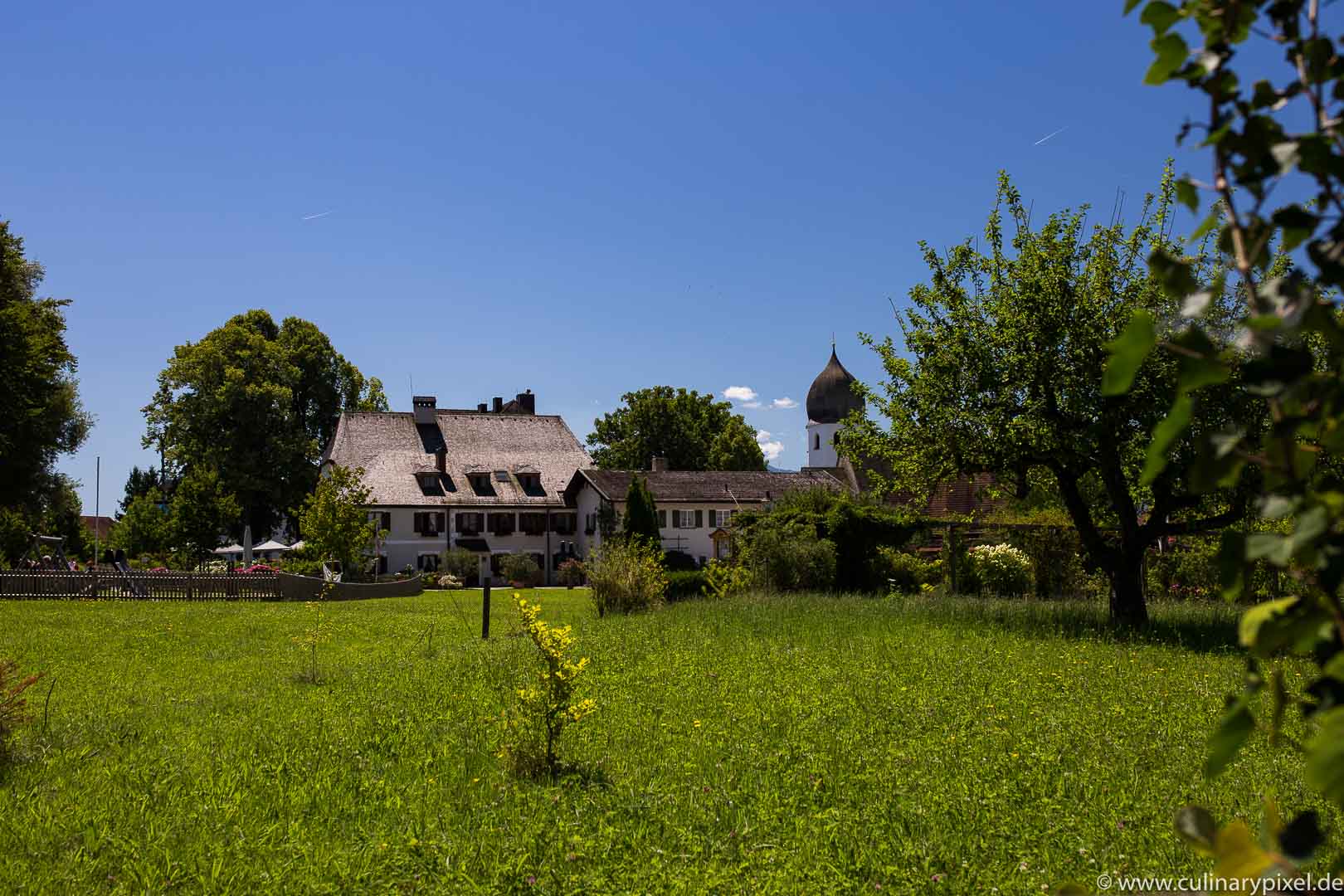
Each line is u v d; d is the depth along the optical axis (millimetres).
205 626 26328
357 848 6551
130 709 12531
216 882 5969
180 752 9609
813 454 90812
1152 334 1357
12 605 36312
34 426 39000
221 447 64250
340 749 9477
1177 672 13367
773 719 10273
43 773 8836
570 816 7152
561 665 8727
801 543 30438
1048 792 7316
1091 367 19578
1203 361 1385
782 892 5465
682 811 7172
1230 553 1481
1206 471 1463
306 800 7703
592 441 86125
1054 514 29125
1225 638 17422
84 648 20609
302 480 67125
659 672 13867
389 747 9602
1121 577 20250
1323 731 1273
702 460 83188
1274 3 1533
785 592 29500
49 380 38719
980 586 29797
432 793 7895
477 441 74938
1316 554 1396
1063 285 20016
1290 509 1403
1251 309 1410
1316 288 1394
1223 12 1548
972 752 8570
